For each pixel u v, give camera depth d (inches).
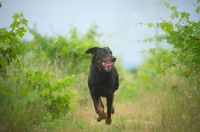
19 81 404.5
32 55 533.6
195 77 429.1
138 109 591.2
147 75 430.6
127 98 730.2
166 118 427.8
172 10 422.9
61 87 435.8
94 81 455.5
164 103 468.1
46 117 413.1
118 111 595.5
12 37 422.9
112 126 458.0
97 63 454.3
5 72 403.5
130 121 494.3
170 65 438.0
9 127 366.3
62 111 451.8
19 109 378.3
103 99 735.7
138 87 751.7
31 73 425.4
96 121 512.4
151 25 419.2
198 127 377.7
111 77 456.8
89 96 657.0
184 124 394.6
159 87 589.9
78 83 644.7
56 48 714.2
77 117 511.5
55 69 545.0
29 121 391.5
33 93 354.3
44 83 432.8
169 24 411.2
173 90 531.8
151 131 414.9
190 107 418.3
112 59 442.9
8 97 351.3
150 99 682.2
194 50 414.3
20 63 441.1
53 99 442.9
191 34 406.9
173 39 476.4
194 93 437.1
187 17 420.2
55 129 414.0
